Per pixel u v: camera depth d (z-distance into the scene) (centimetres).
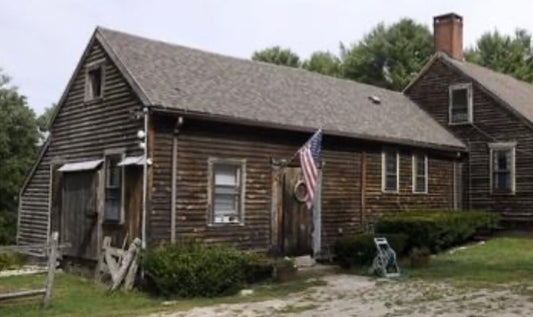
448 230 2189
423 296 1342
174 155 1645
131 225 1620
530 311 1139
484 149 2666
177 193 1642
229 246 1684
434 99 2880
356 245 1861
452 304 1230
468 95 2739
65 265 1870
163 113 1586
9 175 3306
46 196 2041
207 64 2080
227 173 1773
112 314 1213
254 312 1198
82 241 1808
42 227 2036
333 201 2066
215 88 1891
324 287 1519
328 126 2017
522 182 2539
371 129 2206
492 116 2652
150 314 1205
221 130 1758
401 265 1895
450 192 2631
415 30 5253
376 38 5300
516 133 2567
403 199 2352
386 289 1465
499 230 2583
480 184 2667
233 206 1780
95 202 1761
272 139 1891
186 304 1318
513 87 3003
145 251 1506
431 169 2525
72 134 1938
